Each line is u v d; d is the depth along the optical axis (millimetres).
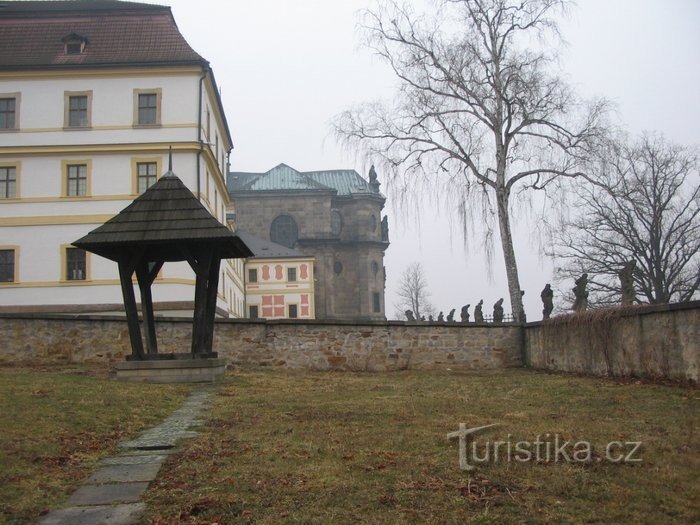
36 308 38531
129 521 6215
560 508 6367
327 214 86062
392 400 13203
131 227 15539
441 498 6648
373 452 8398
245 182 94375
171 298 38125
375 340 22109
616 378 16031
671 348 14289
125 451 8820
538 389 14750
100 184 39312
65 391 12609
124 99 39750
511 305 30203
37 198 39125
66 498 6914
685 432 9250
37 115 39594
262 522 6094
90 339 21062
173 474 7633
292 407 12211
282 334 21844
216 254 16906
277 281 77125
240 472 7590
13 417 9938
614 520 6082
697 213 42938
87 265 38844
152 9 42312
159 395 13398
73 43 40500
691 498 6664
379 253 88375
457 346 22469
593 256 45219
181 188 16094
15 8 42219
